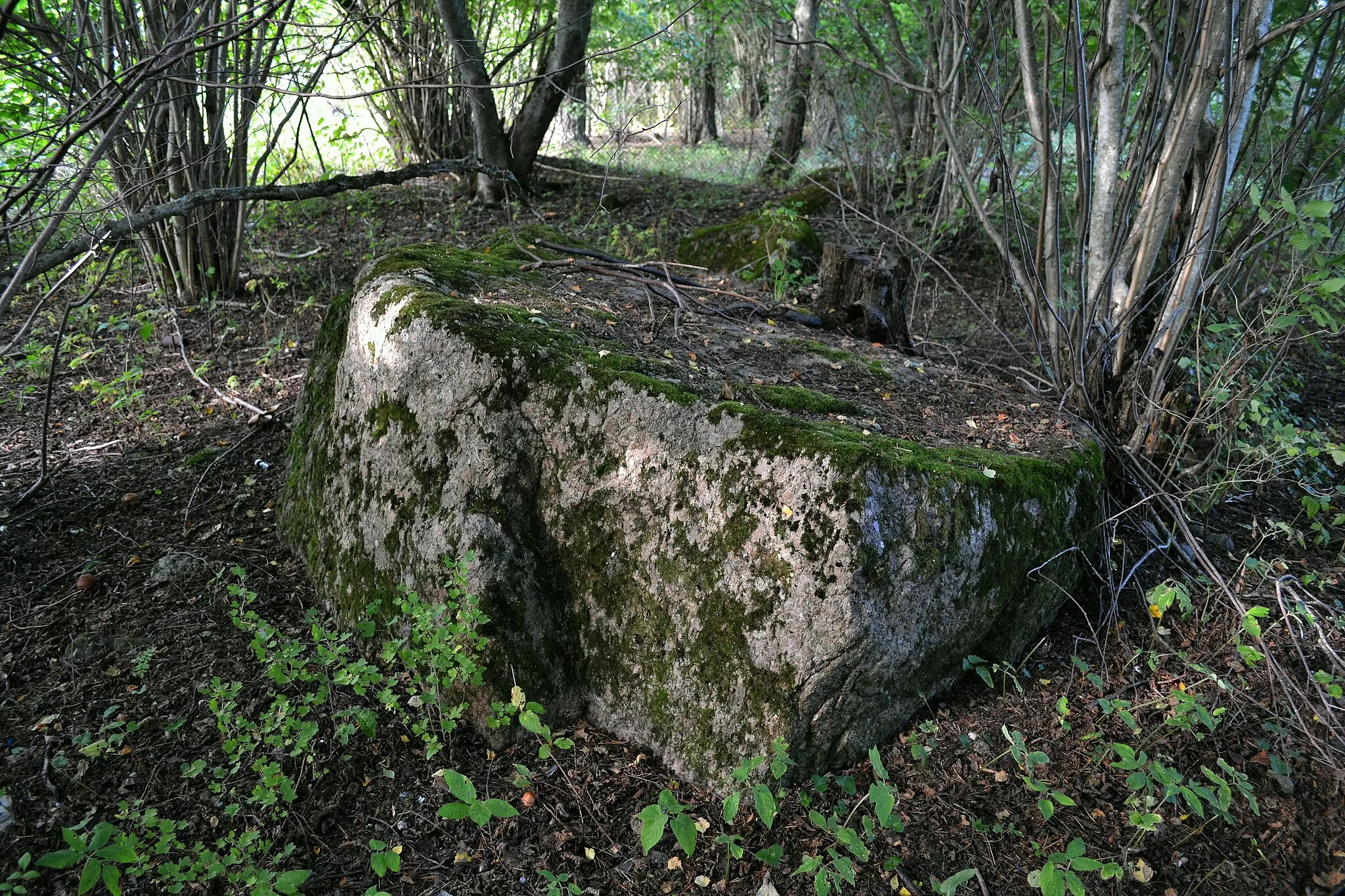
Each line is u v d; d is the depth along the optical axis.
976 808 2.19
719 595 2.25
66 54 2.95
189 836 2.04
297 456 3.21
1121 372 3.15
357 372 2.79
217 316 4.94
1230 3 2.54
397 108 7.91
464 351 2.49
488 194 7.20
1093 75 2.90
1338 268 2.64
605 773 2.29
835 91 7.47
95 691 2.39
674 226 7.02
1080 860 1.79
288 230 6.54
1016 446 2.68
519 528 2.45
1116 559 2.86
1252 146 3.15
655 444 2.37
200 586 2.80
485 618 2.28
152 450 3.60
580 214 7.04
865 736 2.27
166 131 4.60
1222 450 3.15
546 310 2.88
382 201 7.31
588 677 2.44
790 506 2.18
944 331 5.02
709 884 2.02
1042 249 3.41
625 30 9.34
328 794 2.18
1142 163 2.95
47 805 2.07
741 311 3.49
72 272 2.12
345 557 2.71
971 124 5.09
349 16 3.28
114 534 3.05
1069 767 2.27
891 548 2.14
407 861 2.05
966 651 2.40
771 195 7.96
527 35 7.91
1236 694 2.41
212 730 2.29
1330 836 2.08
